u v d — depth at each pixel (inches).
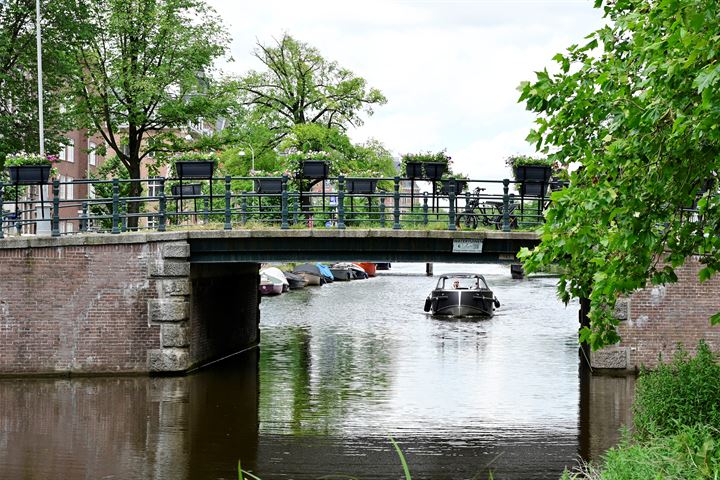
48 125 1635.1
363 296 2078.0
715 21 316.2
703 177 391.5
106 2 1651.1
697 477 317.4
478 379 876.0
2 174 1577.3
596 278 406.3
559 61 423.8
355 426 671.8
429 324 1425.9
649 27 374.6
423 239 864.3
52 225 872.9
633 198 387.9
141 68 1659.7
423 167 936.3
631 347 876.0
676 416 465.1
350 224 1220.5
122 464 566.6
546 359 1015.6
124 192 2233.0
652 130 378.6
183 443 619.8
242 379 869.2
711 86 306.5
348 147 2087.8
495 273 3447.3
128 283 863.1
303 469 556.1
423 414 712.4
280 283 2095.2
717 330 863.7
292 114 2153.1
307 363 983.6
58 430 655.8
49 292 858.8
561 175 439.2
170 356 866.1
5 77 1552.7
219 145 1814.7
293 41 2123.5
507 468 558.9
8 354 858.1
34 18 1601.9
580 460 575.8
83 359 861.2
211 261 882.1
